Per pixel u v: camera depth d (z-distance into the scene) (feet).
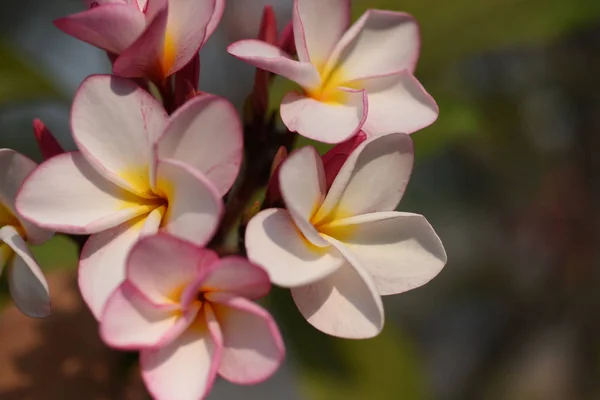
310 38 1.80
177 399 1.60
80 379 2.01
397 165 1.72
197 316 1.64
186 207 1.62
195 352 1.62
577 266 3.28
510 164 3.35
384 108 1.79
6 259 1.75
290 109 1.76
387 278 1.71
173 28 1.74
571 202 3.30
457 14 2.22
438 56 2.23
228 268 1.58
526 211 3.44
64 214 1.67
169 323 1.62
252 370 1.61
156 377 1.60
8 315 2.08
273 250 1.64
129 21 1.71
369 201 1.72
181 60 1.74
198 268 1.61
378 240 1.72
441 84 2.49
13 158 1.73
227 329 1.63
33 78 2.22
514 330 3.44
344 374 2.17
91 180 1.69
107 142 1.69
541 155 3.32
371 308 1.68
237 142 1.63
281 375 3.18
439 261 1.71
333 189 1.67
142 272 1.60
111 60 1.79
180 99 1.77
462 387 3.46
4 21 2.80
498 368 3.38
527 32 2.21
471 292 3.63
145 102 1.69
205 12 1.71
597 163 3.21
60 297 2.11
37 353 2.04
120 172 1.69
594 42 3.00
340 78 1.81
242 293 1.61
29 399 1.99
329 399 2.14
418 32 1.84
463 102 2.32
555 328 3.32
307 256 1.66
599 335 3.20
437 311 3.72
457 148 3.33
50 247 2.17
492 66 3.12
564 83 3.12
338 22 1.80
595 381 3.18
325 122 1.74
